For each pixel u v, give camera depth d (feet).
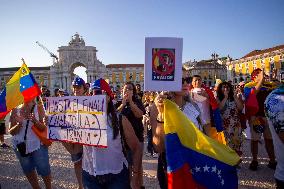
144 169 22.80
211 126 17.79
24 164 15.65
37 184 16.16
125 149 10.68
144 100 38.45
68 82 305.94
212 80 294.25
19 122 15.21
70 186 19.51
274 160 21.61
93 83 13.35
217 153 9.91
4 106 15.40
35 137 15.57
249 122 21.72
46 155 15.85
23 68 15.79
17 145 15.47
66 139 11.61
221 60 316.19
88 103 10.96
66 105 11.65
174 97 12.25
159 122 10.64
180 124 9.94
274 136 9.15
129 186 10.66
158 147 10.77
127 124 10.53
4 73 329.93
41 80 315.78
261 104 21.36
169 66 9.39
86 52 308.60
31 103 16.05
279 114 8.58
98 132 10.49
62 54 307.58
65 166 25.18
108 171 10.33
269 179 19.04
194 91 17.72
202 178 9.75
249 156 25.88
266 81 22.58
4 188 19.80
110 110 10.73
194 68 293.02
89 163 10.63
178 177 9.54
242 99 24.59
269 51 213.05
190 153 9.85
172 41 9.38
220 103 21.86
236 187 9.77
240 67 243.81
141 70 332.19
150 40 9.38
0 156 30.76
